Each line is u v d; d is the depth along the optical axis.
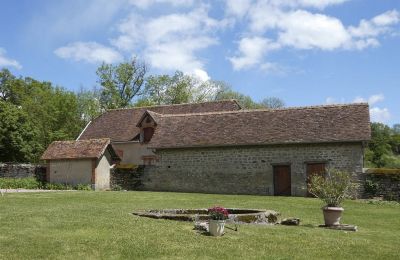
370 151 57.50
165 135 31.83
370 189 25.47
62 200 19.55
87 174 31.16
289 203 21.22
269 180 27.81
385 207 21.11
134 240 10.00
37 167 33.19
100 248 9.24
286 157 27.53
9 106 41.62
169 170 30.80
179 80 57.00
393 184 25.16
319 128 27.23
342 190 13.96
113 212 14.09
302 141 26.80
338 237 11.77
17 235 10.04
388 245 11.11
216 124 31.02
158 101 56.28
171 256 8.97
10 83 59.47
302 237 11.38
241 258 9.05
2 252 8.61
